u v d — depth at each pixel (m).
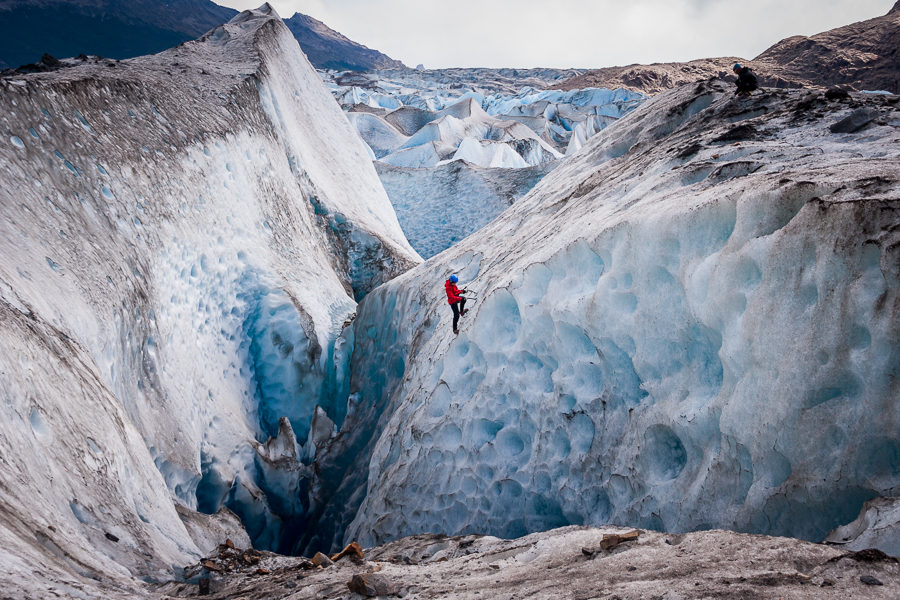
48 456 5.61
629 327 7.11
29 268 8.07
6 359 5.52
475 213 35.41
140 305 10.92
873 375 4.46
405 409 11.28
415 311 13.97
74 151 10.80
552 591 3.55
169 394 11.21
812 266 5.05
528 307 8.78
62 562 4.41
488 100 111.94
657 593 3.08
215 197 15.45
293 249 18.92
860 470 4.48
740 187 6.24
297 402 15.95
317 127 26.66
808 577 2.96
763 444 5.20
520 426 8.66
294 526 12.80
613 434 7.23
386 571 5.21
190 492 10.92
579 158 16.28
